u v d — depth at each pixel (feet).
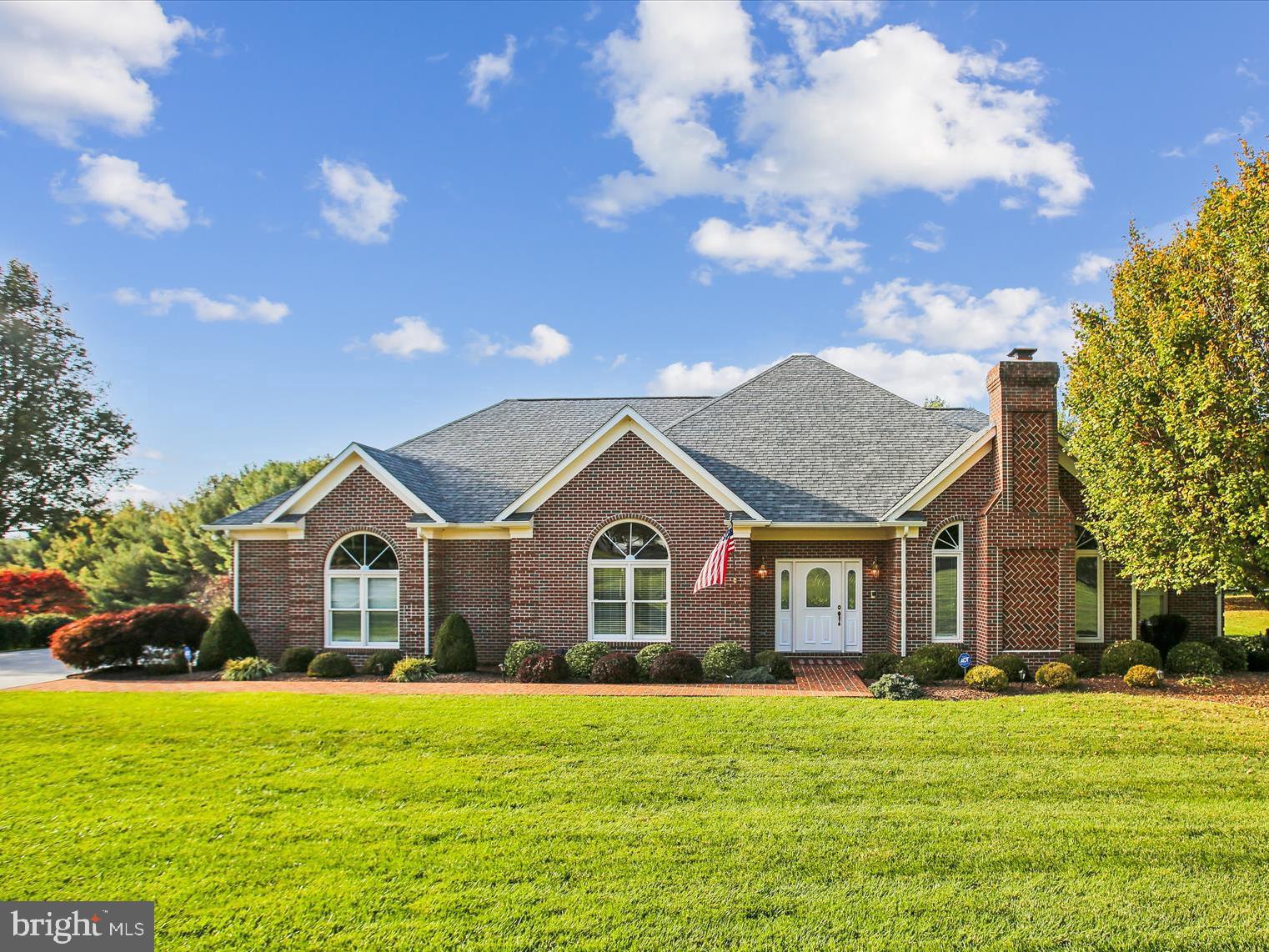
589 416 85.30
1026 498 60.08
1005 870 25.88
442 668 62.90
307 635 66.74
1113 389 53.62
